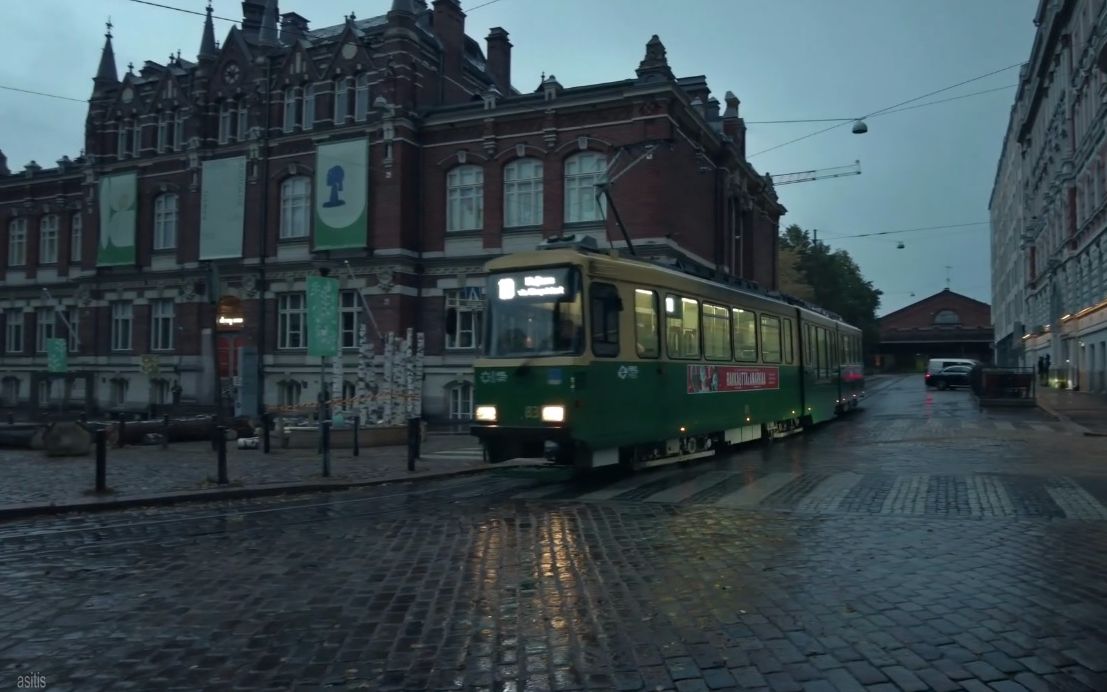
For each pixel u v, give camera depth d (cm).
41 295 4219
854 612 596
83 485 1313
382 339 3117
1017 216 6912
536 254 1300
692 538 858
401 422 2208
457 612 610
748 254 3897
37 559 823
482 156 3102
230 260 3484
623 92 2827
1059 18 4116
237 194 3481
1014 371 2897
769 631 555
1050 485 1182
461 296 3139
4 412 3416
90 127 3928
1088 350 3734
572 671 489
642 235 2800
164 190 3709
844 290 8025
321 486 1339
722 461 1602
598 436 1259
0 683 484
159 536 940
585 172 2942
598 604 623
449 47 3450
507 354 1291
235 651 535
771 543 827
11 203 4353
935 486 1191
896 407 3184
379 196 3150
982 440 1853
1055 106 4531
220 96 3584
